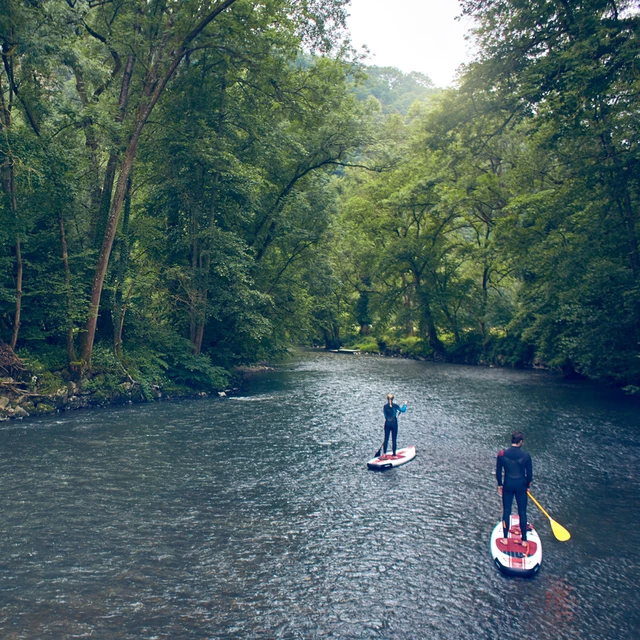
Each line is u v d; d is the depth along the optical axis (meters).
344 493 11.23
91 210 23.69
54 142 19.56
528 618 6.73
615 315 24.11
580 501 11.07
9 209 18.95
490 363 44.12
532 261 28.62
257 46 23.86
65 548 8.28
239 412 20.20
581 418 19.70
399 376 34.06
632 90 21.30
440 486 11.82
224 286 26.38
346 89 29.34
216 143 24.67
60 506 9.99
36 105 19.34
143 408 20.55
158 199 25.91
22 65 18.77
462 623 6.59
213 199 25.33
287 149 28.17
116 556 8.07
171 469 12.57
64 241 20.53
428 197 43.84
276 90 26.30
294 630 6.32
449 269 48.34
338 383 29.97
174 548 8.41
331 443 15.55
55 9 18.56
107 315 23.78
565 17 20.75
